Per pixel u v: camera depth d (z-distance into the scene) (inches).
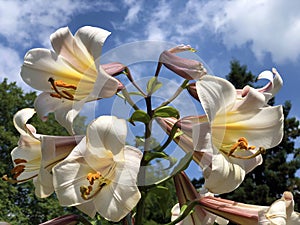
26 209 249.9
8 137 256.2
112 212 22.3
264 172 255.4
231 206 27.4
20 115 29.4
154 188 27.3
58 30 26.0
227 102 25.3
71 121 23.5
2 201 240.7
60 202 23.1
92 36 24.0
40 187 27.6
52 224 27.0
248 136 27.5
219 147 25.2
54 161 25.4
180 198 28.6
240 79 284.7
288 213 29.1
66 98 25.7
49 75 27.0
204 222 28.9
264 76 30.3
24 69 27.1
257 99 26.4
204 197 28.0
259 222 26.4
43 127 256.1
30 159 28.9
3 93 278.2
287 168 253.8
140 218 26.5
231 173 25.0
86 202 23.4
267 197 239.6
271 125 27.2
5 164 253.3
